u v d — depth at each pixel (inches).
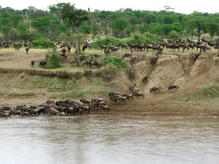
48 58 3946.9
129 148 2100.1
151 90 3408.0
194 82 3415.4
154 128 2539.4
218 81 3346.5
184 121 2748.5
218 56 3582.7
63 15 3941.9
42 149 2108.8
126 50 4168.3
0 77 3818.9
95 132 2454.5
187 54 3710.6
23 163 1904.5
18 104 3380.9
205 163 1856.5
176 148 2086.6
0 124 2723.9
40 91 3572.8
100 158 1948.8
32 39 6427.2
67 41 5241.1
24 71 3818.9
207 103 3102.9
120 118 2888.8
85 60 3922.2
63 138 2321.6
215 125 2603.3
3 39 6456.7
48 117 2979.8
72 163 1888.5
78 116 2999.5
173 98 3230.8
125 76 3661.4
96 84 3567.9
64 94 3479.3
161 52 3875.5
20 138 2332.7
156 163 1860.2
